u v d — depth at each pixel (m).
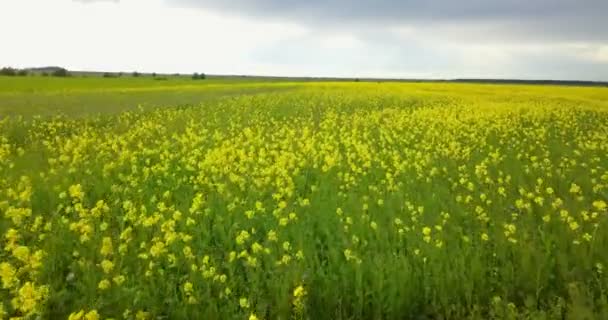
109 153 12.01
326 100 29.91
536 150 13.91
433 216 7.15
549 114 22.84
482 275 5.15
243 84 54.59
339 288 5.00
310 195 8.52
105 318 4.63
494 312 4.60
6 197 7.96
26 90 40.78
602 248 5.68
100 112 23.11
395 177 10.27
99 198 8.48
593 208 7.78
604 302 4.48
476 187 9.34
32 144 14.22
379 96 33.22
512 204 8.11
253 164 11.28
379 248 6.07
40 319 4.39
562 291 4.99
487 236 6.01
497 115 21.14
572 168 11.02
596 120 21.38
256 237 6.68
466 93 38.81
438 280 4.97
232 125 18.05
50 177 9.34
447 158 12.45
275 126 19.27
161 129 17.80
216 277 4.96
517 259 5.61
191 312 4.68
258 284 5.17
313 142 13.74
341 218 6.75
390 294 4.73
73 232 6.51
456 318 4.61
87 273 5.09
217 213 7.41
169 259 5.41
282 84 53.47
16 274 4.78
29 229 6.64
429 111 22.69
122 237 5.71
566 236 6.15
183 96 33.94
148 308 4.71
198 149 12.63
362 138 16.34
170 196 8.46
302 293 4.52
